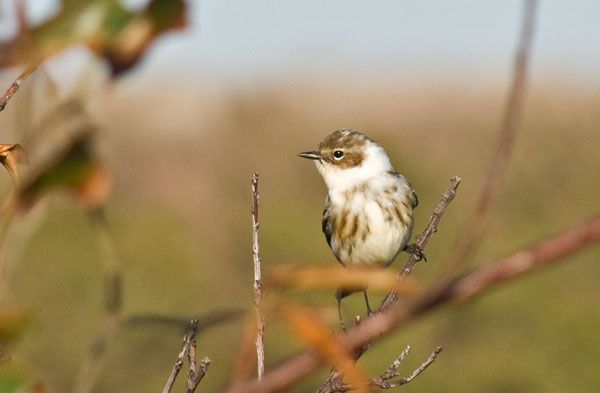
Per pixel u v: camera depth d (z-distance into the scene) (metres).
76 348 14.08
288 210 19.83
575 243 1.22
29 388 1.50
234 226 19.34
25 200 1.47
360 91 34.34
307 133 31.05
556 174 24.16
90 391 1.62
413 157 23.31
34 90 1.46
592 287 17.62
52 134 1.47
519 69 1.30
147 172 28.22
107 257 1.60
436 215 5.55
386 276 1.38
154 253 16.80
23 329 1.42
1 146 1.46
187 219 20.09
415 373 4.56
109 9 1.47
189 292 16.78
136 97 30.08
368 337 1.33
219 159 29.00
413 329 15.02
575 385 15.76
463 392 15.09
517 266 1.22
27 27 1.43
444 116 31.77
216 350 13.15
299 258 18.80
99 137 1.49
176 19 1.49
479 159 26.06
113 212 18.55
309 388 10.09
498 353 15.52
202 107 31.03
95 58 1.47
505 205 22.61
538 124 28.00
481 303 15.76
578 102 29.67
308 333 1.39
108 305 1.63
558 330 15.61
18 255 1.47
